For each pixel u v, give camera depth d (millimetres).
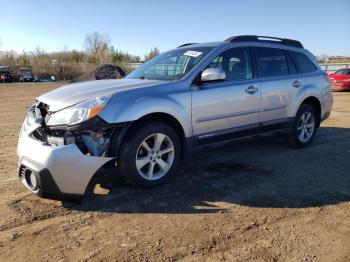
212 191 4406
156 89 4402
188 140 4688
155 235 3350
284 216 3768
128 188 4441
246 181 4770
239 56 5363
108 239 3277
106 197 4188
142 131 4184
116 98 4059
